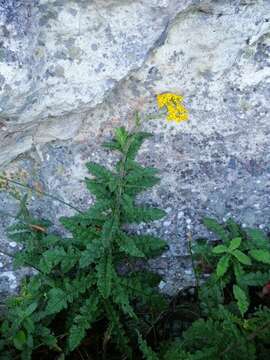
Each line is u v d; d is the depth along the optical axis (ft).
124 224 1.69
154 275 1.71
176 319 1.74
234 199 1.71
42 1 1.31
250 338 1.38
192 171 1.68
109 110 1.62
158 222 1.70
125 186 1.58
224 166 1.69
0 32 1.29
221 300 1.57
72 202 1.70
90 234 1.59
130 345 1.67
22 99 1.40
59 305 1.55
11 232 1.70
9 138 1.54
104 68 1.47
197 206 1.71
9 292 1.74
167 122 1.65
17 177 1.68
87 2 1.34
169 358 1.38
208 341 1.38
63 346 1.66
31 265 1.62
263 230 1.76
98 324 1.72
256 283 1.55
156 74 1.57
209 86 1.63
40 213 1.71
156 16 1.41
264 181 1.71
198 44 1.53
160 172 1.67
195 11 1.45
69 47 1.42
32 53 1.37
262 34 1.56
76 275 1.64
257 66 1.62
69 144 1.65
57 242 1.65
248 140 1.67
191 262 1.75
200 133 1.66
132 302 1.73
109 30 1.42
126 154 1.59
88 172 1.67
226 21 1.48
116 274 1.60
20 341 1.51
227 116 1.66
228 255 1.57
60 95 1.48
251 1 1.45
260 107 1.66
